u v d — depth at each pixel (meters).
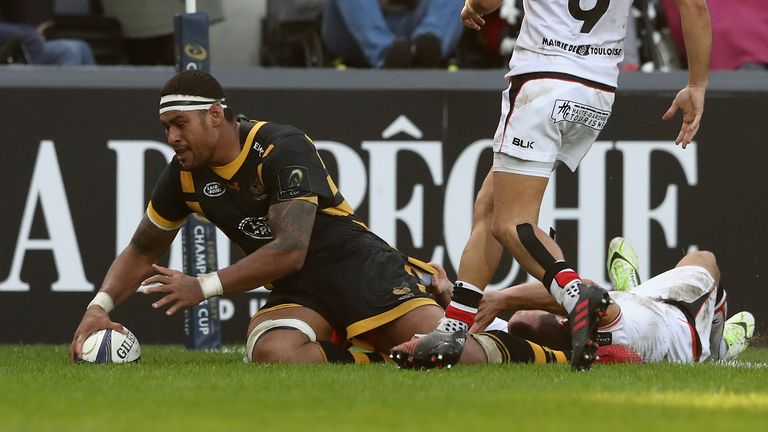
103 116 23.81
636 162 24.08
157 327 23.75
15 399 11.17
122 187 23.80
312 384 12.40
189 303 14.96
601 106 14.70
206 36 20.80
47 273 23.67
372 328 16.33
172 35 28.50
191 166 15.91
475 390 11.84
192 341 21.27
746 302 24.05
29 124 23.70
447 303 17.77
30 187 23.69
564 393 11.61
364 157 24.08
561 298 13.69
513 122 14.52
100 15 28.80
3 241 23.62
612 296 16.41
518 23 27.69
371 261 16.56
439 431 9.06
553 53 14.52
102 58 28.38
